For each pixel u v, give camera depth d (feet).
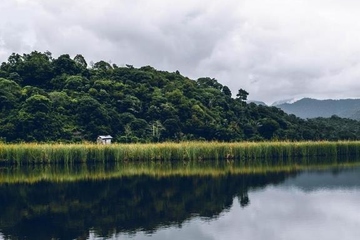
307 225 85.30
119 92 343.26
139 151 215.72
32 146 201.36
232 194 120.26
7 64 394.52
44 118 273.95
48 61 394.11
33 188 131.64
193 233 78.43
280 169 184.24
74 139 275.18
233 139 313.94
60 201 110.42
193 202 108.17
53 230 81.15
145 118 326.24
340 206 103.24
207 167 193.16
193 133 319.06
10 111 290.56
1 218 91.25
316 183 141.38
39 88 339.57
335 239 75.46
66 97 315.99
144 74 391.65
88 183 141.90
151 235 77.25
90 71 395.75
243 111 376.48
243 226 83.61
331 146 257.34
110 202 108.37
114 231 79.97
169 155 218.59
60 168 189.98
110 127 297.74
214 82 447.42
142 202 108.68
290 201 110.11
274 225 84.79
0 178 155.53
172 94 348.79
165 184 139.44
